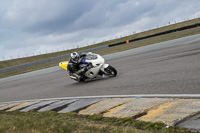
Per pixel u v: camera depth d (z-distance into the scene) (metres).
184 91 4.65
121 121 3.79
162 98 4.50
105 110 4.68
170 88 5.16
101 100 5.61
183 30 29.14
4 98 9.97
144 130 3.18
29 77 18.48
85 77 8.93
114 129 3.26
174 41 20.34
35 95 8.93
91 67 8.52
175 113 3.55
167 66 8.23
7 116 5.71
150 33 50.69
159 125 3.25
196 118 3.17
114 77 8.54
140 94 5.27
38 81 13.81
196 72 6.07
